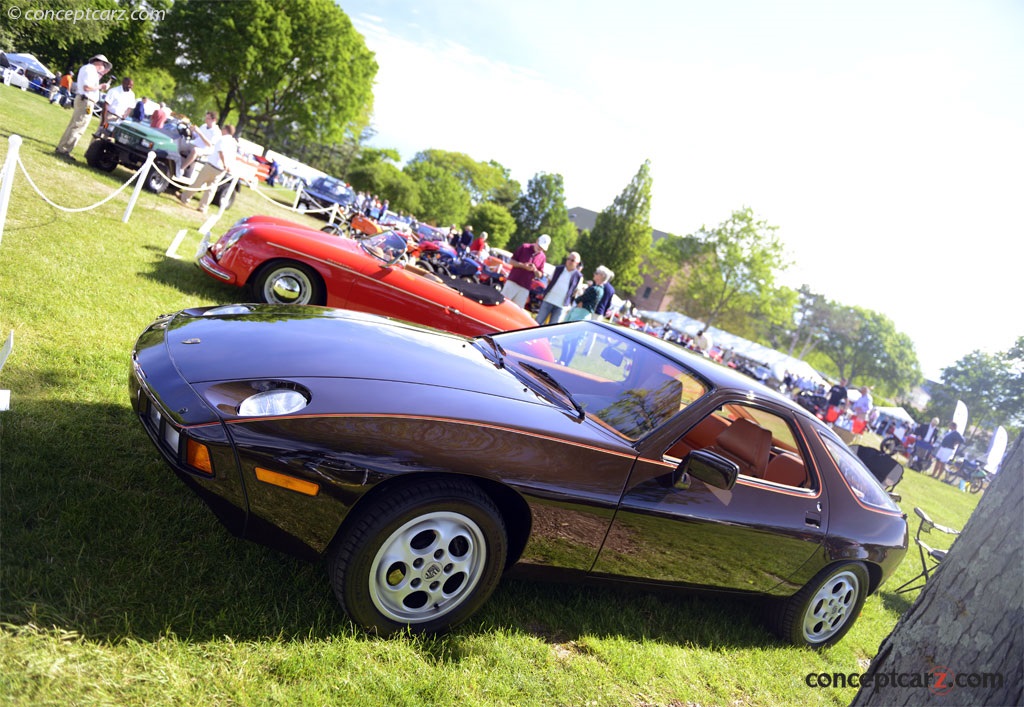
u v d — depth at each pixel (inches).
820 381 1457.9
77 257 223.6
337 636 92.5
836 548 135.3
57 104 966.4
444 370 112.3
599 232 2443.4
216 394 91.4
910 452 824.3
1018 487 72.4
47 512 95.9
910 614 78.7
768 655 137.9
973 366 1932.8
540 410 109.8
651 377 128.8
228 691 78.2
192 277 259.4
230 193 443.5
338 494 86.5
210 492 85.7
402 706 85.3
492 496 102.1
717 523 116.8
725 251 2000.5
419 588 95.1
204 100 1823.3
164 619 84.6
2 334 148.3
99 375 146.9
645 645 121.7
